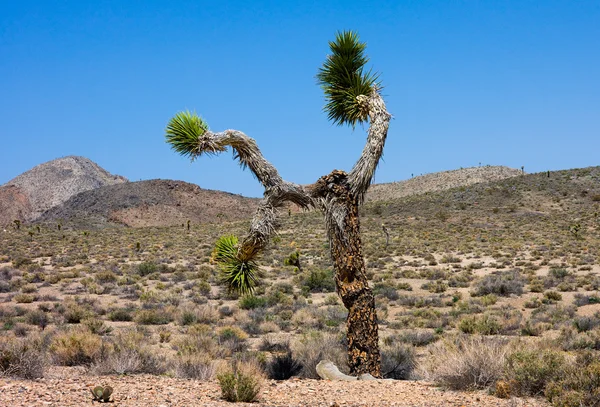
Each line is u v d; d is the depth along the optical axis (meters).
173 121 10.69
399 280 47.38
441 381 9.95
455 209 108.50
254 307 33.78
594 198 106.75
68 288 43.44
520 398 8.65
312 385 9.98
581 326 23.56
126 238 92.81
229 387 8.47
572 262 51.50
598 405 7.88
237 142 10.67
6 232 102.50
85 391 8.41
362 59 12.05
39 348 15.82
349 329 11.19
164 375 12.39
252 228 10.85
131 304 34.34
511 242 71.50
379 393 9.14
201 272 49.78
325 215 11.04
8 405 7.05
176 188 198.00
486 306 33.56
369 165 10.88
